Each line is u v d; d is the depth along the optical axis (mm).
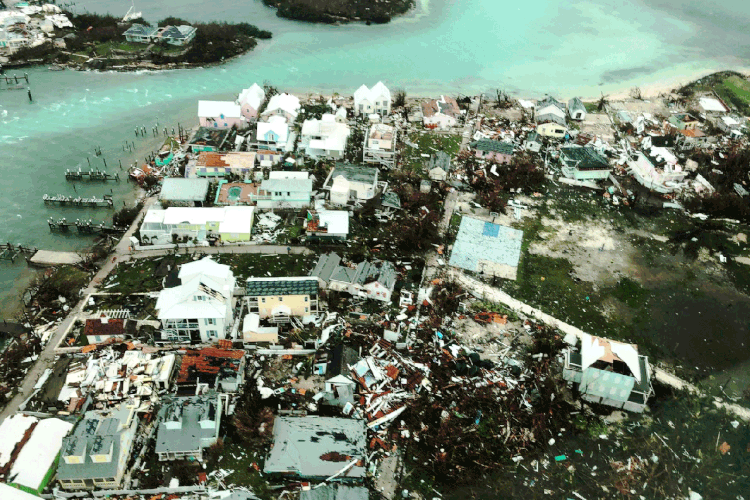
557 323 70750
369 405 57594
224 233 78750
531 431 56875
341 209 87188
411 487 51031
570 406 60156
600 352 60406
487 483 52094
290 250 78812
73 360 59688
